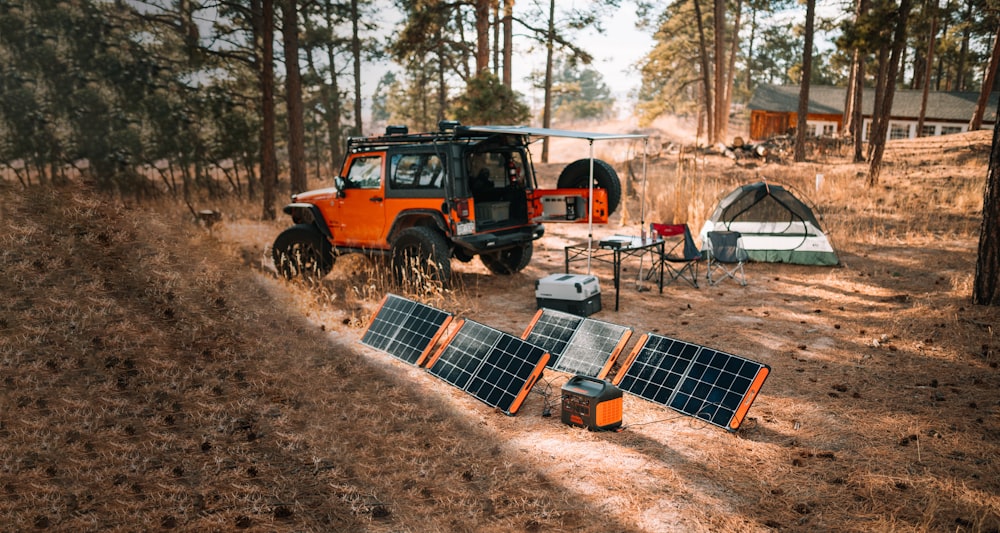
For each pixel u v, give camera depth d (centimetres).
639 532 354
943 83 5962
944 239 1125
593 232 1377
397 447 326
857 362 616
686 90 5641
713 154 2583
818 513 377
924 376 577
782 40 5453
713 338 692
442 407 421
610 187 922
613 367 616
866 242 1146
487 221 891
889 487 403
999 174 732
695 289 905
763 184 1059
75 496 192
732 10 3925
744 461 441
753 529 361
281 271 754
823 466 432
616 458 443
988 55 3875
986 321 702
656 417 516
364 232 900
